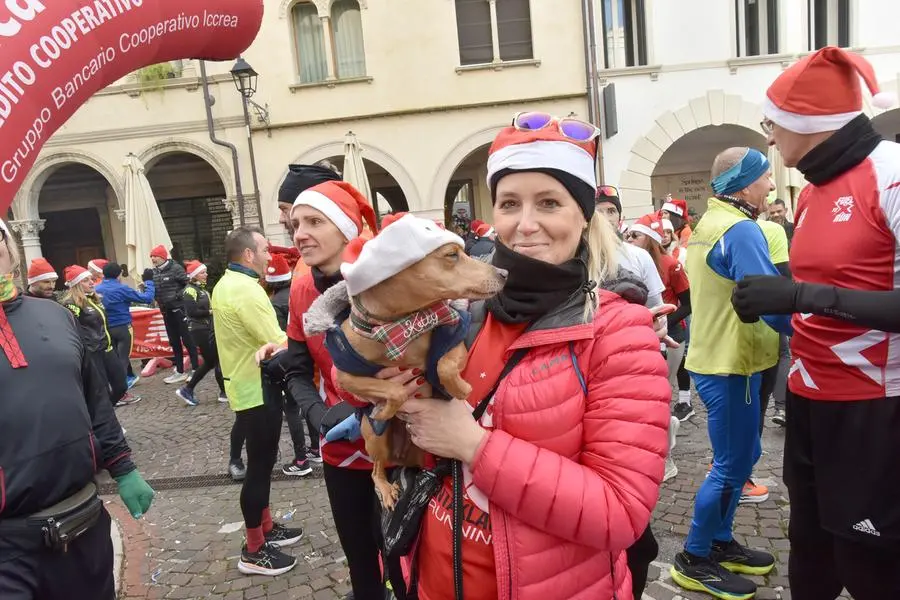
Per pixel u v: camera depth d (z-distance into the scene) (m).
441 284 1.13
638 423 1.28
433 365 1.21
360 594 2.45
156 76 12.78
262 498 3.39
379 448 1.46
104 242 15.52
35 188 13.16
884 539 1.80
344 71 13.33
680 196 15.20
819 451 1.95
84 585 2.07
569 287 1.33
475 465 1.25
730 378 2.73
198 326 7.19
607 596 1.38
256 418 3.31
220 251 15.50
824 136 1.82
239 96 12.88
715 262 2.74
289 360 2.49
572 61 12.85
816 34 13.20
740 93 13.04
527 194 1.33
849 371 1.83
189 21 2.22
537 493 1.22
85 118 12.98
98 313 6.47
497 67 12.84
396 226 1.12
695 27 12.87
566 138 1.31
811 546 2.11
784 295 1.76
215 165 13.08
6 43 1.62
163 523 4.13
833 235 1.83
